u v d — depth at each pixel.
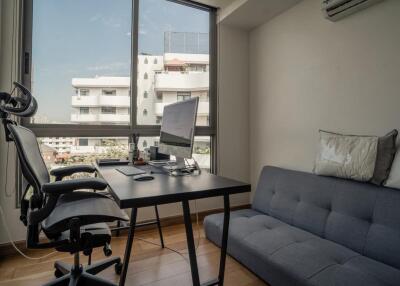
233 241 1.82
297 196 2.08
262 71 2.98
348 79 2.04
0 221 1.98
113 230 2.14
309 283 1.23
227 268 1.77
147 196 1.03
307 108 2.41
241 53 3.15
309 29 2.39
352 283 1.16
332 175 1.87
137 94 2.57
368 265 1.34
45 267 1.81
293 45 2.56
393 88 1.74
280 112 2.72
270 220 2.07
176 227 2.62
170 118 1.91
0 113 1.22
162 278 1.66
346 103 2.05
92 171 1.77
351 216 1.65
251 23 2.98
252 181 3.14
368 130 1.89
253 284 1.59
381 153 1.62
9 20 2.00
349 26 2.03
